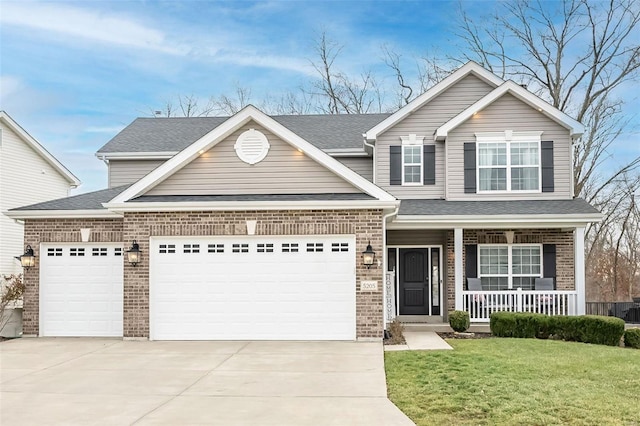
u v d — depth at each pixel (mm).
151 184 14336
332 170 14242
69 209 14938
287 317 13586
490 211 15945
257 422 7070
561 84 27250
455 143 17781
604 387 8734
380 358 11203
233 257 13734
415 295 18438
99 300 14867
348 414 7410
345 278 13555
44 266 15000
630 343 13297
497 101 17672
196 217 13789
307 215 13648
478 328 16062
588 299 32188
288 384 9117
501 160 17609
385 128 18203
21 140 24031
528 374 9664
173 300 13727
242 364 10742
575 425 6902
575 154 27547
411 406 7758
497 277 17469
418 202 17453
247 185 14477
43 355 11891
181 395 8469
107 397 8375
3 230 22922
